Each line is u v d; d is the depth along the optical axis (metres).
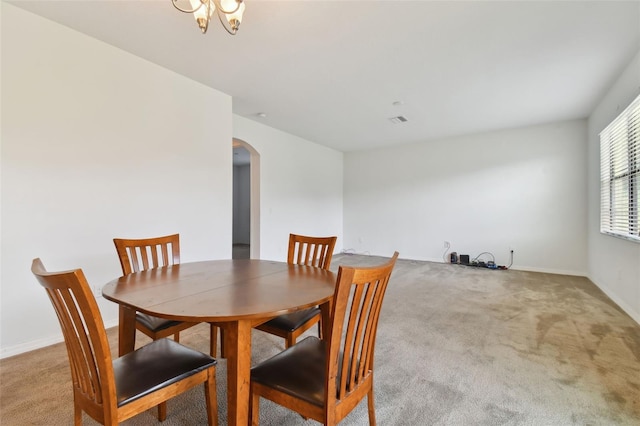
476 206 5.58
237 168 8.83
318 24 2.27
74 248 2.38
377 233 6.71
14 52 2.10
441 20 2.22
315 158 6.23
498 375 1.86
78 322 0.98
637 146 2.91
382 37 2.44
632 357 2.07
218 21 2.25
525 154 5.12
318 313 1.86
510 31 2.35
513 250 5.26
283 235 5.39
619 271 3.22
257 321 1.20
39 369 1.91
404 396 1.66
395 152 6.47
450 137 5.77
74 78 2.37
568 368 1.94
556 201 4.90
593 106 4.07
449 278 4.52
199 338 2.38
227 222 3.61
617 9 2.08
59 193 2.30
